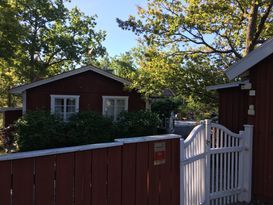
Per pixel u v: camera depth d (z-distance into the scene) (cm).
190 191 535
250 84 695
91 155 379
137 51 1563
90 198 378
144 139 438
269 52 644
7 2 1984
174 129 2395
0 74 2873
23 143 1370
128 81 1784
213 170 604
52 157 342
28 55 2811
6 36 1731
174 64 1434
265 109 671
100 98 1777
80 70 1706
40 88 1639
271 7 1276
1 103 3394
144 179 443
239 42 1405
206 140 580
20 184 317
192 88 1489
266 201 662
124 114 1655
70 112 1705
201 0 1336
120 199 411
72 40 2994
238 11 1379
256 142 682
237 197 669
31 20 2755
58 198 347
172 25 1362
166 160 476
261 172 672
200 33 1412
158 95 1599
